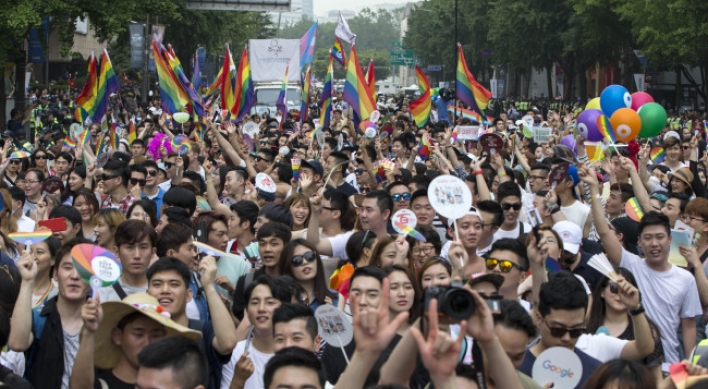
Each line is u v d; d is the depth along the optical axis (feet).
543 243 23.86
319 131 58.70
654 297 26.58
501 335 17.56
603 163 37.11
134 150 56.75
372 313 14.28
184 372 15.07
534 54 199.62
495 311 14.85
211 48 171.01
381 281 20.58
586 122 43.98
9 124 96.63
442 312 13.46
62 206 31.40
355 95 68.13
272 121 86.79
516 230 32.32
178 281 21.57
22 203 36.32
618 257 27.45
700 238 30.89
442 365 12.97
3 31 94.43
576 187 38.50
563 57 198.08
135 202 31.89
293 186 42.68
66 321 22.27
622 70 201.26
